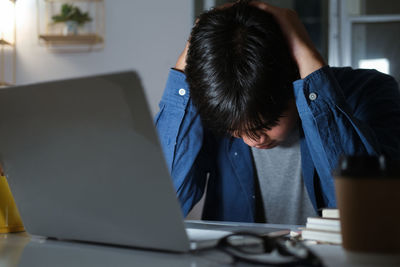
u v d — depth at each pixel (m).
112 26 3.31
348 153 0.94
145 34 3.30
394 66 3.13
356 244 0.48
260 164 1.30
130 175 0.54
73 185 0.60
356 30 3.15
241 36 0.84
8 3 3.31
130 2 3.30
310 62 0.95
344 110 0.94
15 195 0.70
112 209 0.58
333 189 1.00
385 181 0.47
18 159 0.65
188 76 0.92
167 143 1.16
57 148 0.59
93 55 3.34
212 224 0.93
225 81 0.83
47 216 0.67
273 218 1.30
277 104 0.87
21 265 0.50
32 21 3.38
